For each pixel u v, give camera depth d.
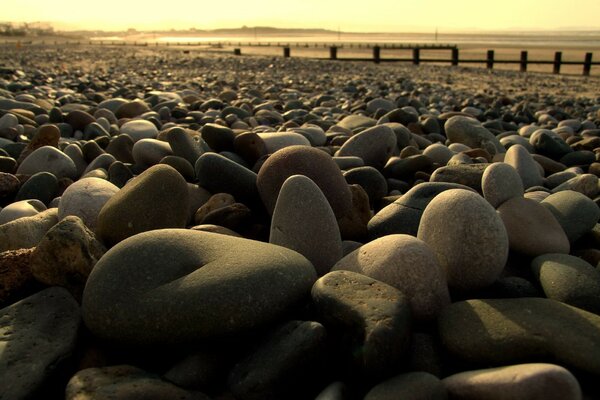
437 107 9.94
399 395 1.47
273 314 1.81
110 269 1.87
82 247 2.13
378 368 1.61
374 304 1.75
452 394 1.54
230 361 1.81
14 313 1.94
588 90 14.93
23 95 8.04
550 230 2.61
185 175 3.71
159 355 1.83
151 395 1.56
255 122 6.66
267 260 1.93
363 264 2.14
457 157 4.38
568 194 3.03
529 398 1.39
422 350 1.79
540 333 1.67
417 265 2.03
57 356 1.76
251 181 3.23
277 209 2.47
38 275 2.14
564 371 1.40
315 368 1.69
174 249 1.95
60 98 8.84
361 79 16.86
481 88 15.10
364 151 4.45
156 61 25.86
